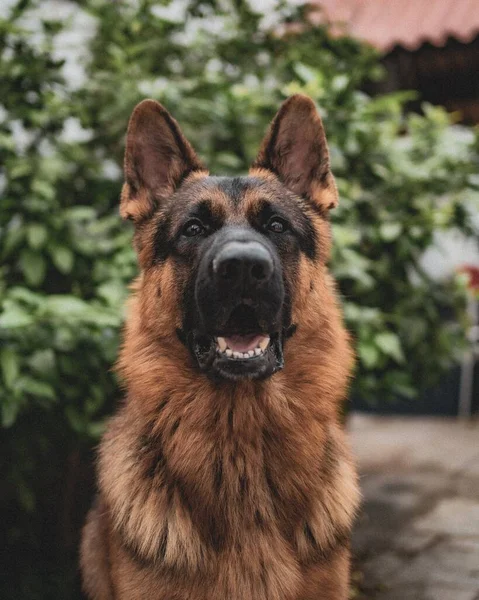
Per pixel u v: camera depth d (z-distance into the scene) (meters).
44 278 1.14
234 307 0.72
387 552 1.24
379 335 1.15
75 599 1.10
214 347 0.74
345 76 1.25
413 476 1.70
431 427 2.25
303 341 0.79
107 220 1.14
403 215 1.28
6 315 0.91
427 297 1.37
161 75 1.36
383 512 1.44
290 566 0.72
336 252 1.14
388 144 1.29
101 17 1.30
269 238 0.79
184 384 0.75
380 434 2.17
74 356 1.02
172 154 0.88
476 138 1.31
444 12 1.99
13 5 1.17
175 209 0.82
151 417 0.77
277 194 0.83
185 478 0.74
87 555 0.89
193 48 1.35
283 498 0.74
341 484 0.78
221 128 1.22
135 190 0.86
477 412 2.42
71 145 1.16
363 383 1.26
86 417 1.05
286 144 0.89
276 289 0.72
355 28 2.03
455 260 2.18
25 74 1.12
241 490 0.73
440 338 1.34
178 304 0.77
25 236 1.07
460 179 1.29
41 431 1.08
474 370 2.38
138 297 0.84
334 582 0.76
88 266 1.14
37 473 1.20
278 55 1.41
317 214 0.87
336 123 1.20
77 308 0.95
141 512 0.74
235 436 0.73
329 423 0.81
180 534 0.72
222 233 0.75
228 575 0.71
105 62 1.32
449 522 1.37
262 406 0.74
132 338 0.81
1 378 0.96
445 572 1.15
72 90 1.23
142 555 0.72
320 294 0.82
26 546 1.24
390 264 1.30
